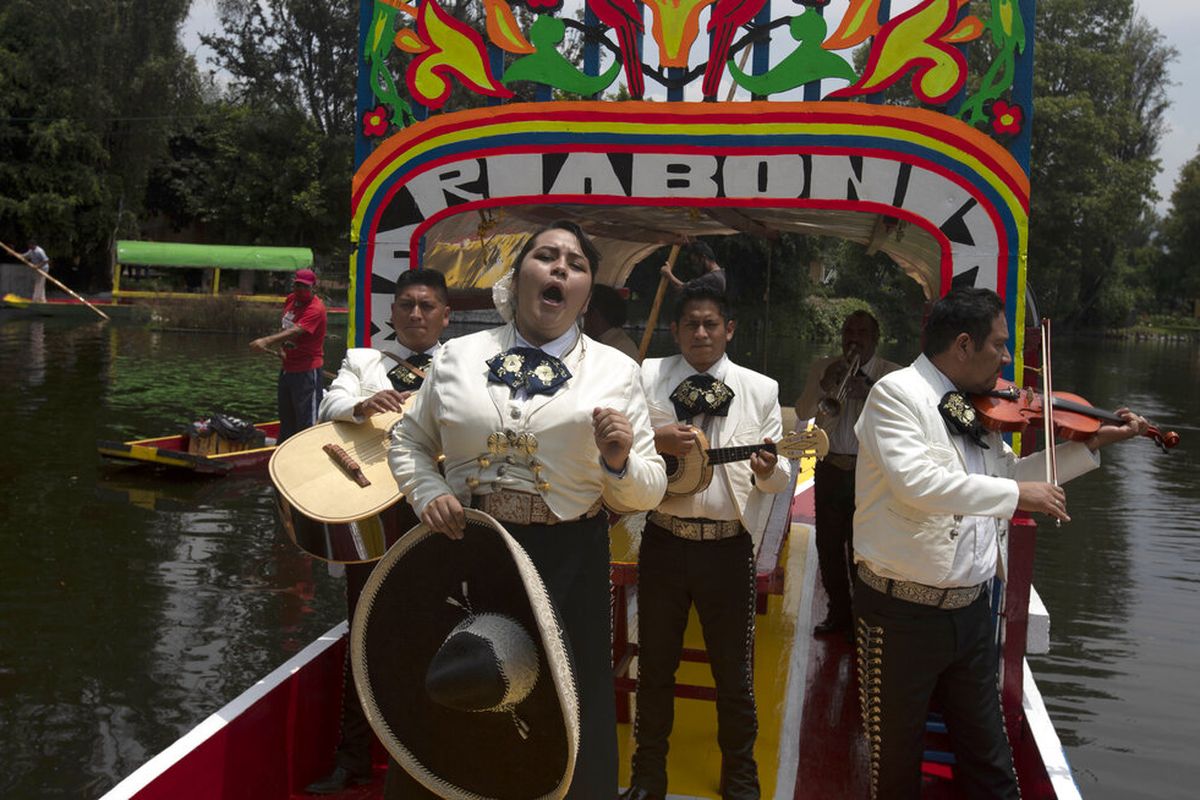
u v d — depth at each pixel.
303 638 7.34
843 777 3.99
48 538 9.39
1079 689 7.46
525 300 2.89
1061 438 3.39
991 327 3.27
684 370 3.93
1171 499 13.76
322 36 45.03
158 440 12.23
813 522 7.00
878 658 3.36
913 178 4.16
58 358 22.64
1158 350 48.50
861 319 5.16
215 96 53.72
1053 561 10.67
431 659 2.83
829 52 4.21
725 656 3.73
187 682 6.61
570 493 2.82
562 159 4.39
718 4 4.26
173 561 8.87
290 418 10.66
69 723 6.03
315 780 3.96
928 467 3.14
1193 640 8.44
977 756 3.39
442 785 2.80
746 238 19.95
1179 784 6.15
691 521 3.69
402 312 4.09
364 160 4.57
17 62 38.47
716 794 3.87
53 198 38.19
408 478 2.88
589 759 2.79
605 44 4.36
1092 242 42.81
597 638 2.86
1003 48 4.08
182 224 47.16
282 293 42.09
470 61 4.47
